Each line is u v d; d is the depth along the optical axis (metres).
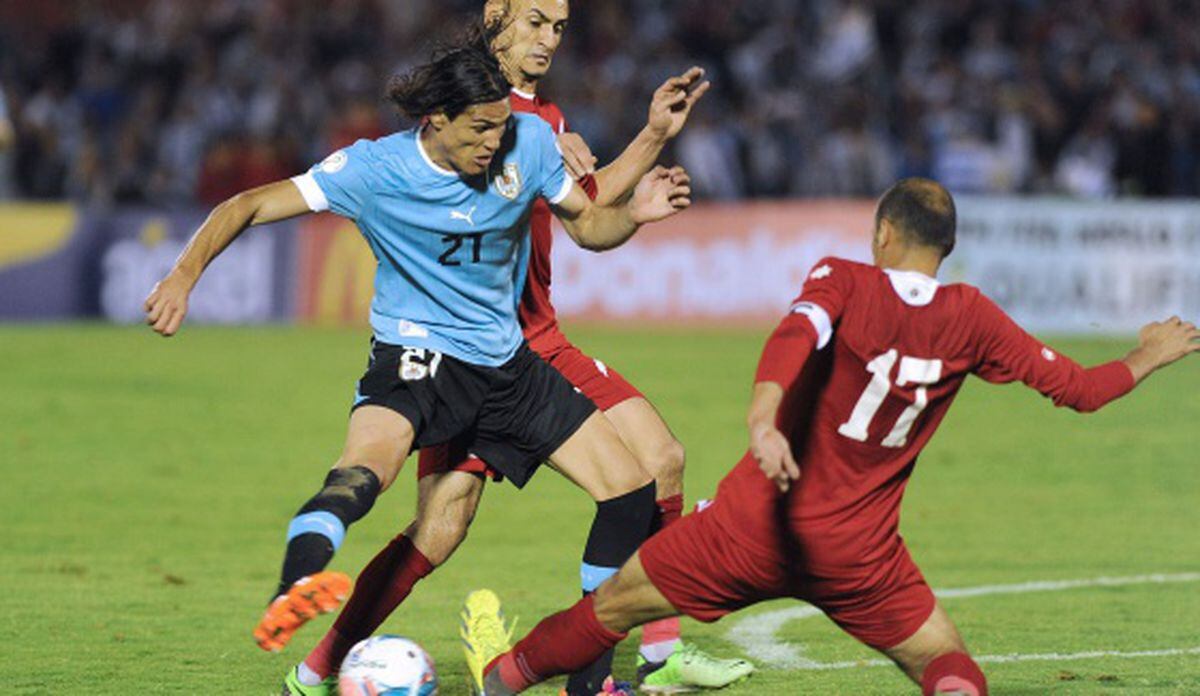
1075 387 17.55
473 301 20.22
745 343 67.31
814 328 16.70
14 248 76.06
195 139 83.31
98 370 59.97
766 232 71.88
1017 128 80.38
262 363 62.12
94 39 90.56
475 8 92.06
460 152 19.25
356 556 32.56
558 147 20.97
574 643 18.39
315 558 17.45
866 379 17.12
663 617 18.17
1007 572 30.81
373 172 19.70
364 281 75.00
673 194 20.66
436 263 20.02
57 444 45.69
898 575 17.61
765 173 80.69
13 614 26.94
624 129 82.12
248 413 51.16
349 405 52.84
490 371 20.34
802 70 85.56
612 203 21.56
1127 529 35.34
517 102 23.94
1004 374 17.58
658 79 85.31
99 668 23.23
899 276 17.38
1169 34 89.19
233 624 26.31
